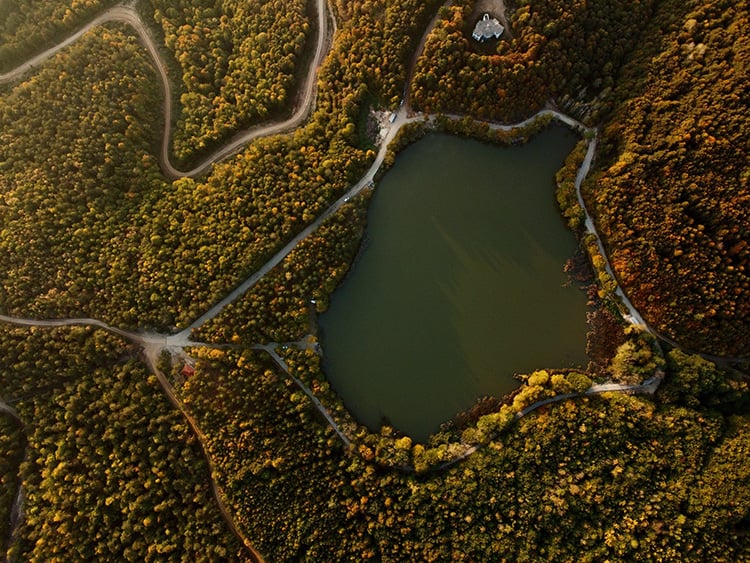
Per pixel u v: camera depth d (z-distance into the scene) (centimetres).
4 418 7744
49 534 7281
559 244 8319
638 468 7369
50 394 7738
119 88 8306
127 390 7662
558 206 8369
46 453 7550
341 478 7706
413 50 8325
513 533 7338
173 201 8231
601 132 8238
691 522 6994
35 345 7656
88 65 8288
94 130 8144
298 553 7369
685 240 7381
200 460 7638
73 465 7450
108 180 8131
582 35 7844
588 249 8075
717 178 7219
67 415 7506
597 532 7200
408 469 7894
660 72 7731
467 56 7950
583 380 7775
